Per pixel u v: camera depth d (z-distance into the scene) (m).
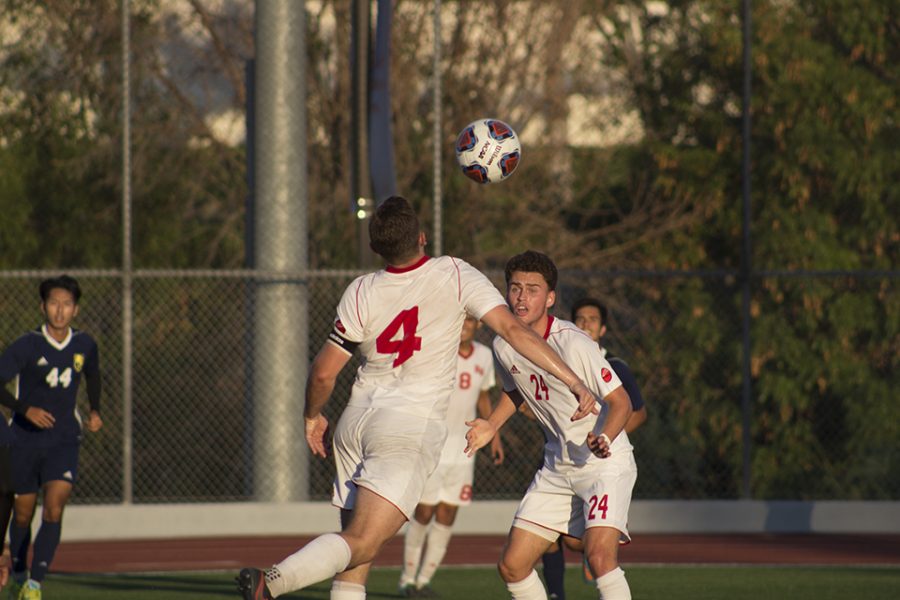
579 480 21.05
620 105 65.69
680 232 62.28
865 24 59.88
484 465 50.59
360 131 44.56
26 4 61.75
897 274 45.06
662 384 55.00
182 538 45.62
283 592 17.02
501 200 64.12
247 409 47.34
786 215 59.78
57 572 37.44
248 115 49.19
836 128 59.84
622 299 55.66
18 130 61.44
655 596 31.42
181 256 62.19
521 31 64.94
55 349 29.47
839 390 55.12
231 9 66.31
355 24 44.69
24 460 29.03
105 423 50.69
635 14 66.50
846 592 32.06
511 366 21.19
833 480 54.88
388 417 18.50
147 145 63.06
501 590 32.97
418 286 18.56
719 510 46.69
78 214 61.44
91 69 62.38
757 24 61.00
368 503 18.16
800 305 56.12
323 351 18.84
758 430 55.66
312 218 61.78
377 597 31.80
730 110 62.84
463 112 64.50
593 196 65.69
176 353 51.53
